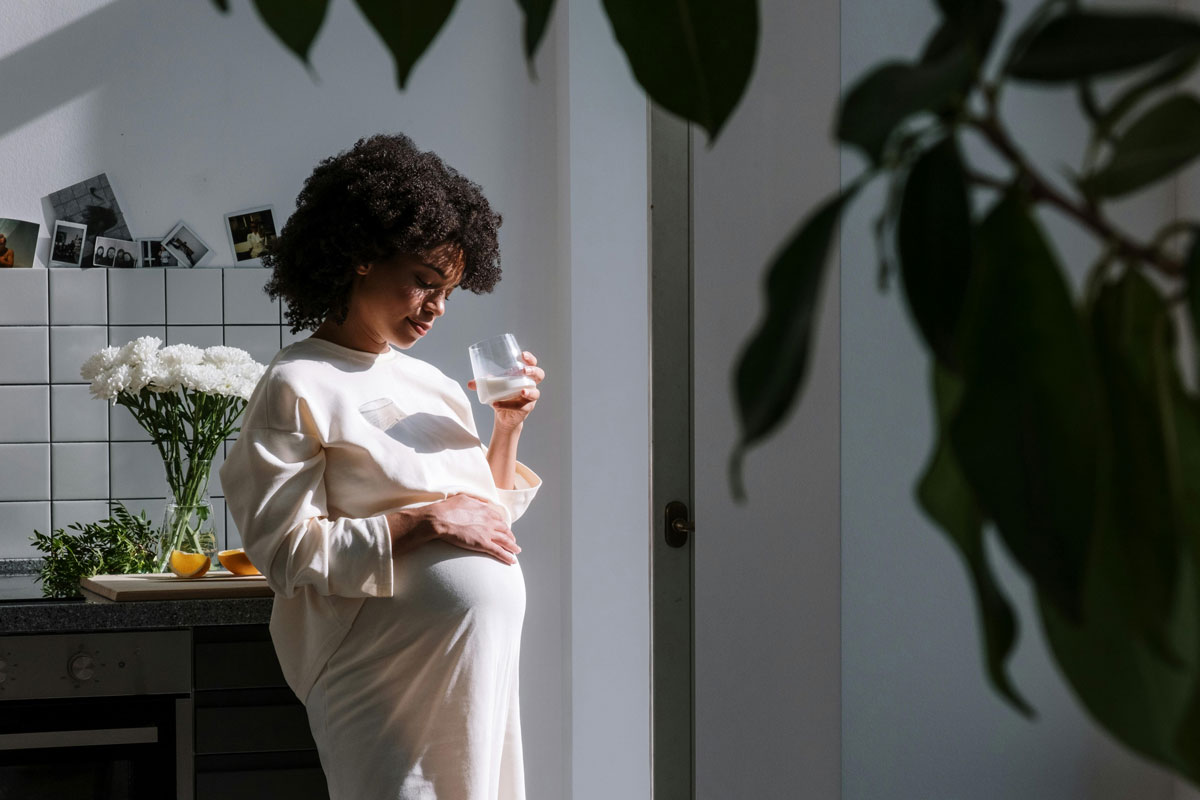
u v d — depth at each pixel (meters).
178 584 2.02
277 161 2.63
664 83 0.34
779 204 1.70
